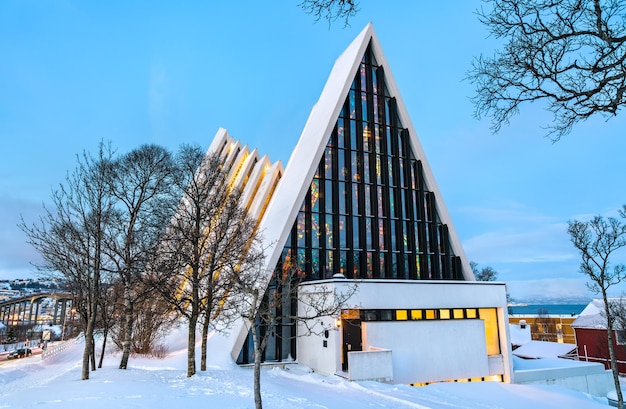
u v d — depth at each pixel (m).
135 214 20.16
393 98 31.12
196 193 21.16
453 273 30.06
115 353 26.59
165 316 25.02
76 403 10.59
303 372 20.59
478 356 22.11
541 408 16.66
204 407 10.67
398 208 29.41
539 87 5.60
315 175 27.08
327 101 31.20
